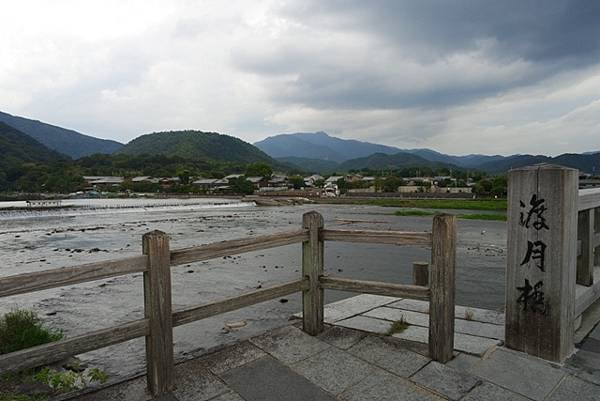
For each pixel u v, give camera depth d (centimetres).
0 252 1848
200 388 305
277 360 350
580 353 346
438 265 334
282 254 1716
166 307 296
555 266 323
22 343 551
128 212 4884
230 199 8612
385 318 470
